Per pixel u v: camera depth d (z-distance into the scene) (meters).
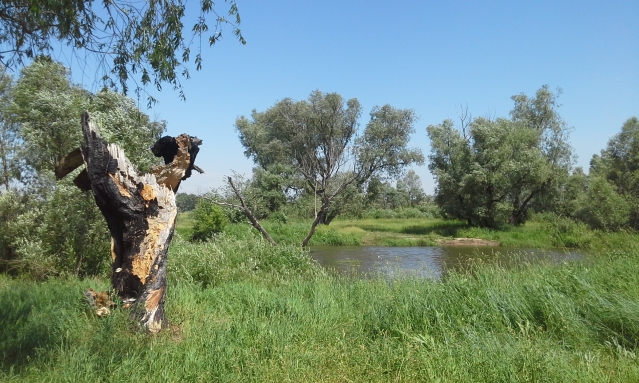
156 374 4.59
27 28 7.71
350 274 14.43
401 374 4.76
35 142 12.20
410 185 96.19
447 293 7.33
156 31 7.71
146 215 5.99
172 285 9.14
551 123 43.00
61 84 13.80
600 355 5.34
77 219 11.37
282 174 43.59
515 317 6.50
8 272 12.12
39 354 4.90
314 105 44.56
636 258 9.41
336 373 4.71
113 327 5.51
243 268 11.16
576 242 24.86
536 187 37.53
